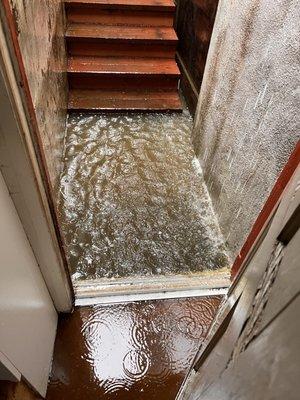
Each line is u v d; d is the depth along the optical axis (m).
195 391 1.09
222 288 1.90
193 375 1.25
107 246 2.23
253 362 0.62
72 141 2.90
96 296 1.80
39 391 1.33
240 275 1.07
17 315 1.00
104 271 2.11
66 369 1.55
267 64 1.54
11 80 0.74
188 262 2.19
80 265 2.12
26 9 1.56
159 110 3.23
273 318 0.57
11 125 0.79
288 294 0.53
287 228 0.64
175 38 3.21
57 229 1.24
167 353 1.63
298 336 0.45
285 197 0.76
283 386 0.47
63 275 1.43
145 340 1.67
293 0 1.30
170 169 2.76
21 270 1.04
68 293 1.58
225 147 2.18
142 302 1.80
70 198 2.49
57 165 2.50
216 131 2.33
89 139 2.94
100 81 3.20
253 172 1.78
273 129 1.53
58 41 2.64
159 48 3.27
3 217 0.89
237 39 1.86
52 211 1.15
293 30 1.31
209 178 2.54
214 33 2.27
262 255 0.80
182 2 3.49
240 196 1.98
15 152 0.85
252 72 1.71
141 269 2.14
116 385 1.52
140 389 1.52
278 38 1.43
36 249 1.19
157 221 2.40
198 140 2.79
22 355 1.06
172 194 2.58
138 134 3.04
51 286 1.43
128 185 2.62
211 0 2.63
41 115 1.91
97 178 2.64
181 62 3.66
